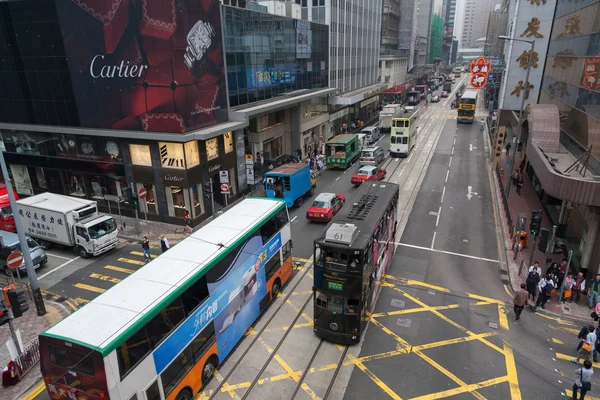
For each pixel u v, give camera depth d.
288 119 43.75
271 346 14.98
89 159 28.77
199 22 25.00
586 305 17.44
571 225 22.67
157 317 10.77
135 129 25.97
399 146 46.12
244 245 14.96
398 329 15.91
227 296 13.93
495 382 13.09
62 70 26.98
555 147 25.30
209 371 13.17
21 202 23.88
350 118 65.00
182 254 13.55
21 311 13.67
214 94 27.50
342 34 56.12
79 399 9.71
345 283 14.05
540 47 40.88
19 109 30.02
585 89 22.80
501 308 17.34
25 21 26.69
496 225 26.44
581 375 11.67
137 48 23.91
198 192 27.14
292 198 29.14
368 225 15.96
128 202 25.88
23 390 12.96
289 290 18.81
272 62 36.81
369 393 12.67
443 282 19.52
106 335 9.60
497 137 37.16
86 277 20.61
